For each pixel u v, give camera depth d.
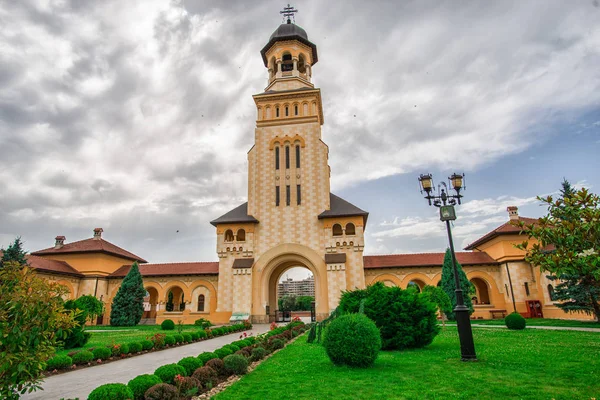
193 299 41.00
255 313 35.72
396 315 16.28
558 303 30.38
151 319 44.03
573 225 9.47
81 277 41.78
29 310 7.37
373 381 10.23
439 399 8.38
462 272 33.91
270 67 45.22
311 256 36.59
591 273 9.37
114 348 16.56
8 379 7.03
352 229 39.06
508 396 8.49
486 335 20.53
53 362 13.42
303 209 38.22
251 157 40.78
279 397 8.91
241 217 38.88
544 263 10.13
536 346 15.52
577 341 16.91
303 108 41.66
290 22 46.66
